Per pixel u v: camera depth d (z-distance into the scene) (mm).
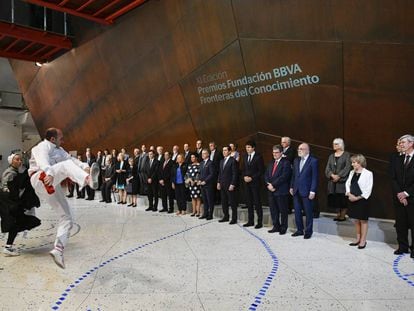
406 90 6238
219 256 5082
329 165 6555
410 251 5148
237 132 9078
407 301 3475
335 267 4531
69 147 16047
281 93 7781
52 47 13680
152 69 10477
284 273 4320
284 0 7027
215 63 8758
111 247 5676
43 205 11195
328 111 7234
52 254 4172
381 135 6738
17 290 3832
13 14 12086
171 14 9219
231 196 7539
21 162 5355
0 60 20969
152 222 7859
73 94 14227
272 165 6672
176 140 10828
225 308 3344
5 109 21250
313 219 6832
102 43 11773
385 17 6031
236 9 7758
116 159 12039
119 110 12359
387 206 6805
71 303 3479
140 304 3443
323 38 6805
